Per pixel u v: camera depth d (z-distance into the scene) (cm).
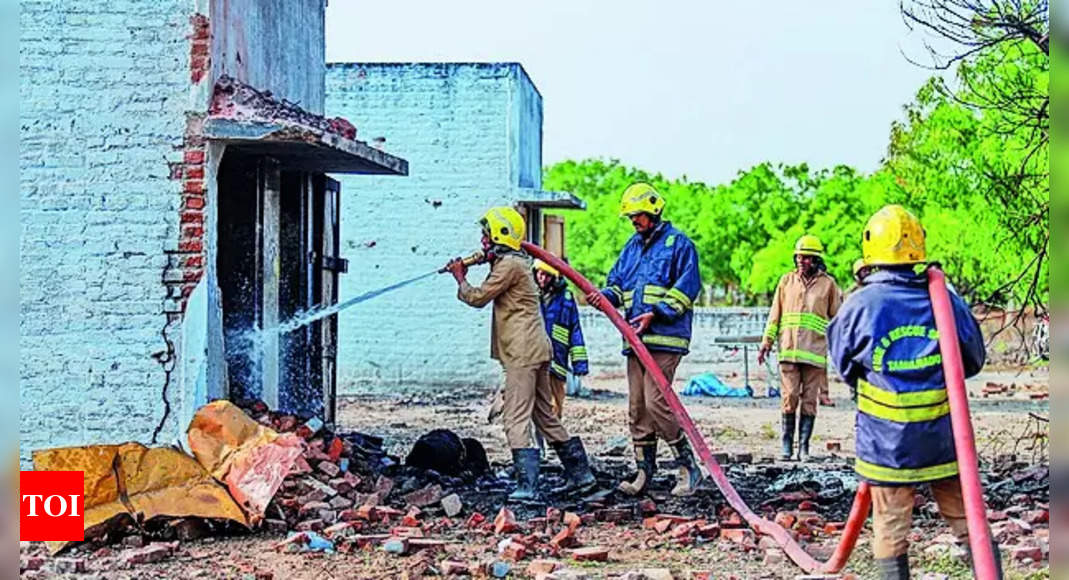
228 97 1012
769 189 4750
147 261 989
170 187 990
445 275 2344
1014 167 1522
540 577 742
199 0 988
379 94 2355
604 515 958
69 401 987
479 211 2347
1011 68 1236
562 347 1234
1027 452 1381
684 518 920
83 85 991
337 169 1271
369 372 2350
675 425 1033
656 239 1047
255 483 873
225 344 1126
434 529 905
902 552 629
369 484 1012
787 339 1344
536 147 2711
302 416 1179
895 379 623
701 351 3177
